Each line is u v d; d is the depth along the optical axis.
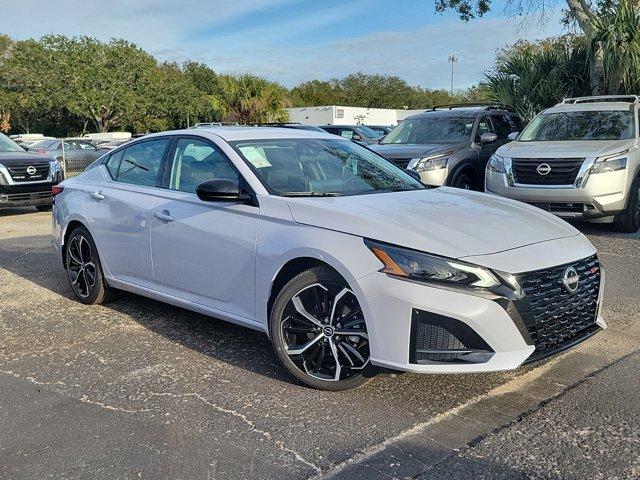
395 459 3.11
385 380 4.04
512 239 3.71
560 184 8.53
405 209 3.98
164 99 44.72
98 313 5.64
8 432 3.46
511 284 3.42
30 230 10.61
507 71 16.12
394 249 3.51
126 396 3.90
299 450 3.22
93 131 49.47
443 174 9.75
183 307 4.88
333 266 3.68
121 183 5.50
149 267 5.04
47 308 5.83
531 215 4.26
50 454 3.22
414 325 3.42
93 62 41.91
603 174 8.33
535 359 3.50
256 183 4.33
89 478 2.99
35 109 44.94
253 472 3.02
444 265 3.41
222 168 4.61
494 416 3.54
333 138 5.42
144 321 5.39
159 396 3.89
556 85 14.96
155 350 4.70
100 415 3.65
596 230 9.16
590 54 14.11
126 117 44.09
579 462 3.04
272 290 4.07
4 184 12.23
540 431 3.35
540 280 3.54
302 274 3.84
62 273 7.23
